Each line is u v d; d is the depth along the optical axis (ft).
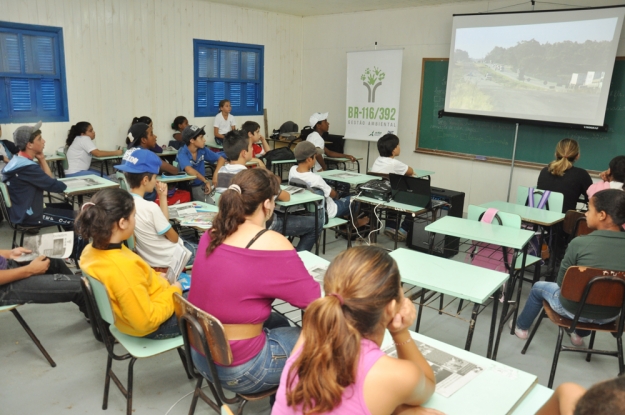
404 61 22.22
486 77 18.98
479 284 6.79
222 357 5.00
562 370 8.55
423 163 22.25
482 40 18.81
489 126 19.71
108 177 16.84
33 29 17.89
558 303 8.09
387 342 4.98
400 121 22.79
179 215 10.28
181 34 21.99
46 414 6.99
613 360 8.94
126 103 20.90
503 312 9.07
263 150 21.65
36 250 8.05
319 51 26.03
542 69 17.48
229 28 23.57
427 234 14.39
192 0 22.00
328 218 13.65
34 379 7.82
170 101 22.34
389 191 13.33
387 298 3.46
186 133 15.88
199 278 5.24
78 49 19.15
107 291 5.83
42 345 8.73
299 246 13.05
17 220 11.57
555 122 17.44
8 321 9.66
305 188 13.10
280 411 3.60
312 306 3.37
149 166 8.58
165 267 8.61
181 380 7.89
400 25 22.12
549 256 12.52
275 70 26.04
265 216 5.75
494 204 12.38
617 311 7.39
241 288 4.97
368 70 22.21
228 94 24.68
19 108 18.38
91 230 5.82
